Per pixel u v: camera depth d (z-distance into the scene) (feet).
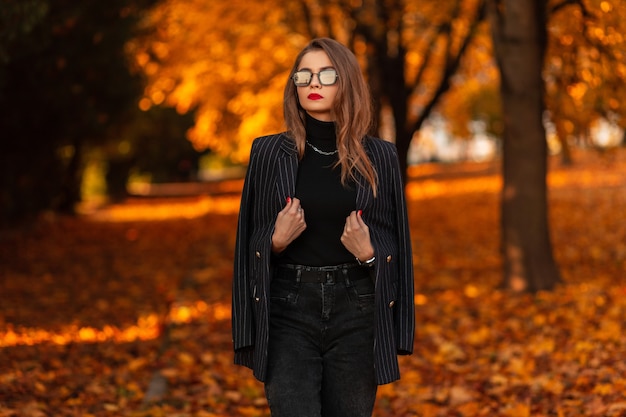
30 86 48.75
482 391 22.17
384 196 12.19
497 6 35.32
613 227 57.77
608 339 25.95
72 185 96.84
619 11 33.01
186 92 71.97
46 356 26.89
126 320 35.22
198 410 20.97
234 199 121.39
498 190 97.81
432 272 43.96
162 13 61.21
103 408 21.25
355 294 11.91
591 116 40.09
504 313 32.17
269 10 59.16
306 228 11.91
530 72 35.27
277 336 11.94
